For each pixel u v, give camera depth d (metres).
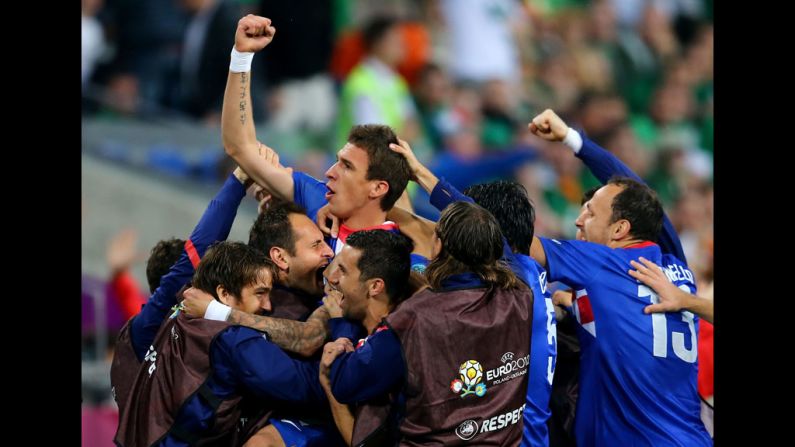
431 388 9.50
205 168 24.59
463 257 9.88
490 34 29.20
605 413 11.73
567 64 30.27
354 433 9.88
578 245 11.83
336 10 27.88
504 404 9.74
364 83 26.84
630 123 30.55
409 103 27.75
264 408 10.73
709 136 31.17
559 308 12.60
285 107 27.31
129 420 10.57
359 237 10.28
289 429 10.62
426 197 24.77
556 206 27.94
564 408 12.18
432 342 9.54
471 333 9.64
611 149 30.23
